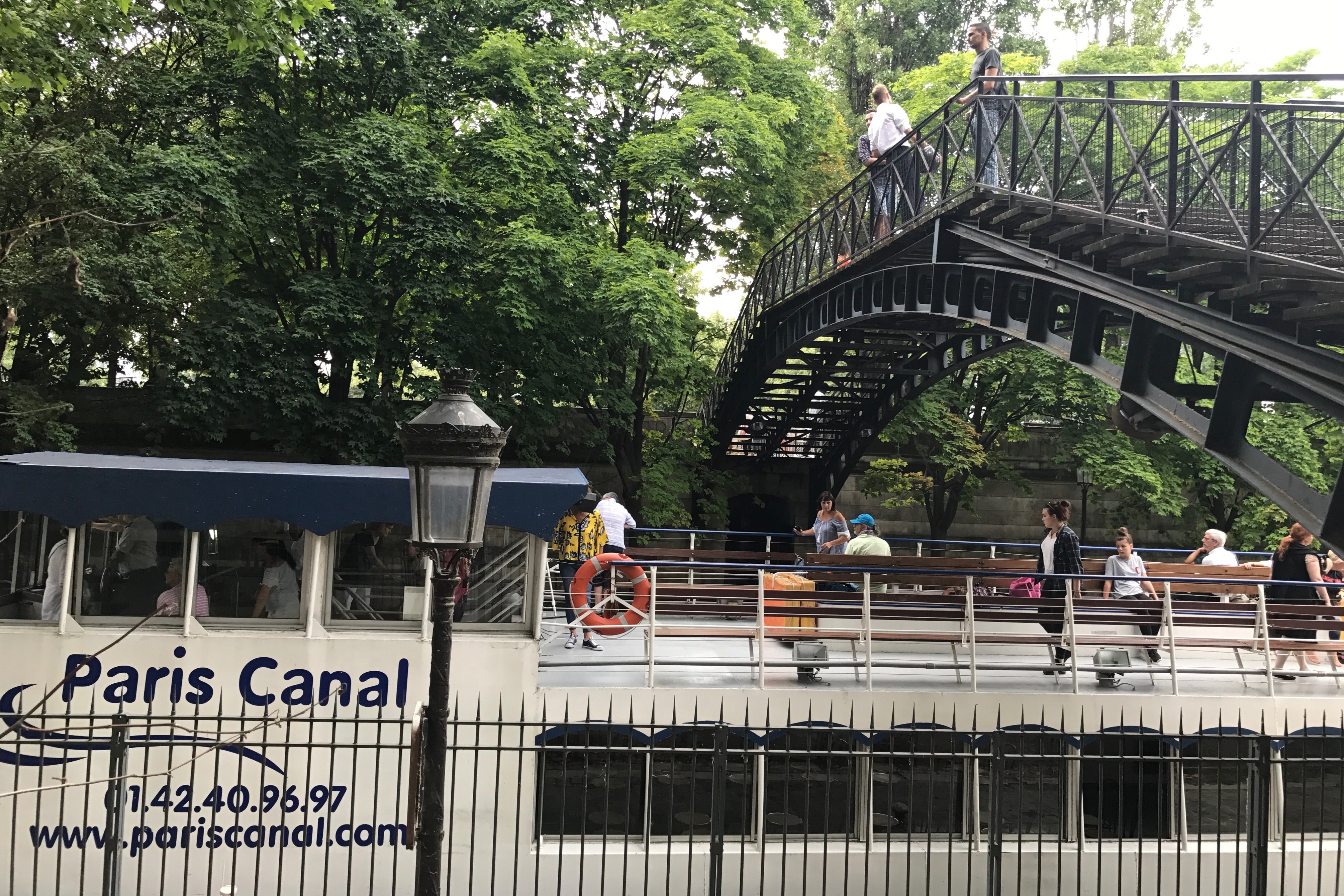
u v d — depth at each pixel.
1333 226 8.93
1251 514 26.58
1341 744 7.95
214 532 9.27
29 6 11.45
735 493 27.41
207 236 18.27
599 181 22.45
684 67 22.56
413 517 5.85
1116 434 26.20
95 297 16.83
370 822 9.28
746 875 9.73
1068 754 10.16
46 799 8.97
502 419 20.42
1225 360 9.12
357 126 18.88
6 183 15.32
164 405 18.67
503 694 9.35
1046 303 12.61
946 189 14.41
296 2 10.94
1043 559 11.30
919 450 27.52
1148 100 9.68
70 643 9.00
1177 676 11.49
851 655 11.58
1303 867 8.08
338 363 19.95
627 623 10.38
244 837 9.17
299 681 9.23
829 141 27.89
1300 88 24.61
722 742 7.80
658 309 18.78
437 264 19.27
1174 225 9.26
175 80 18.31
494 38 20.42
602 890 8.02
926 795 10.01
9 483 8.78
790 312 21.66
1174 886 10.10
